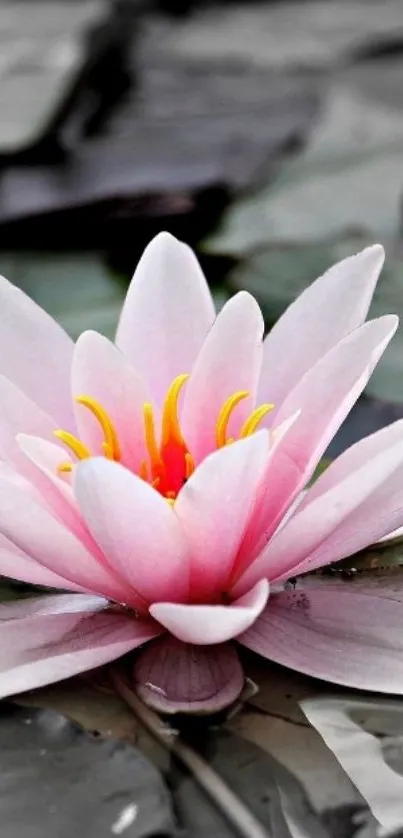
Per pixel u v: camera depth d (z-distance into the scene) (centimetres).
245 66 251
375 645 112
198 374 116
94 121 207
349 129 196
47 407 117
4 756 108
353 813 106
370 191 167
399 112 205
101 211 150
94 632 112
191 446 117
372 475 111
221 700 110
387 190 167
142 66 258
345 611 113
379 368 130
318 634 112
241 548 114
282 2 326
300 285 139
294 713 110
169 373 119
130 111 215
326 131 196
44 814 106
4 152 167
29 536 111
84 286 142
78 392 116
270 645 112
